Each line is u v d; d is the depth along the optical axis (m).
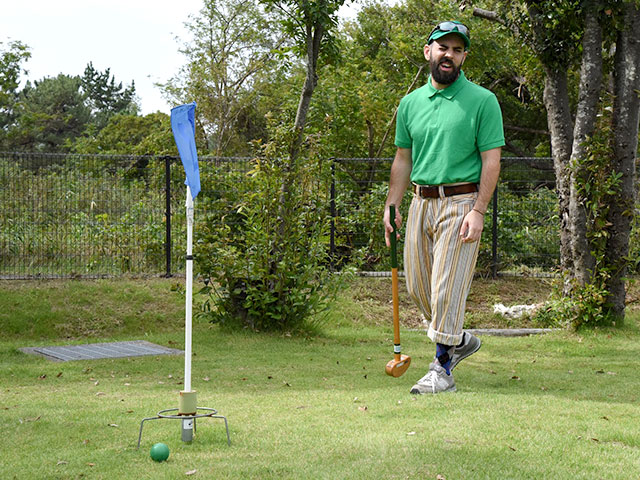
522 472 3.16
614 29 9.25
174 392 5.33
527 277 11.77
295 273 8.73
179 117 3.75
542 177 20.06
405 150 5.80
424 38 20.00
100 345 8.02
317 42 9.28
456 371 6.47
